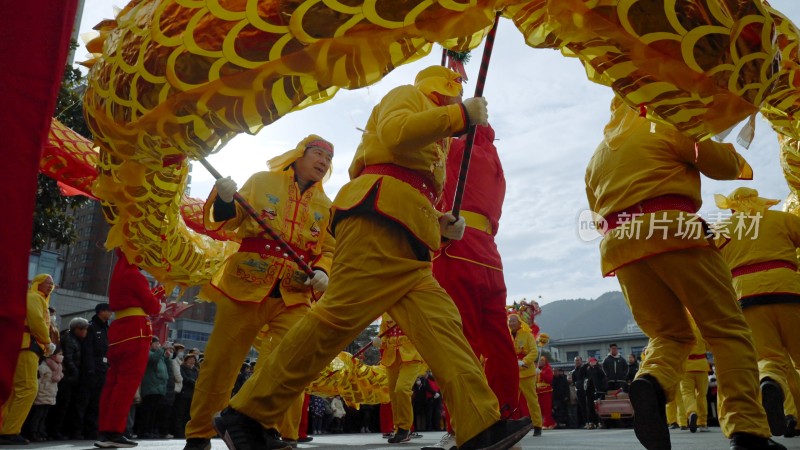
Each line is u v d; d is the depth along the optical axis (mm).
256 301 3695
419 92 2641
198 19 2258
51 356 7449
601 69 2396
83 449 5406
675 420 10469
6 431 6168
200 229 5957
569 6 2217
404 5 2156
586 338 39062
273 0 2193
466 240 3746
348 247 2496
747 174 3580
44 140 1867
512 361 3740
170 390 9367
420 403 13320
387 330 7082
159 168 2842
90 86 2611
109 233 3582
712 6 2219
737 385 2785
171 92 2334
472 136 2635
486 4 2211
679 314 3045
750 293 4648
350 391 7488
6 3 1870
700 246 2838
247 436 2480
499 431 2363
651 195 2916
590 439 6527
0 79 1819
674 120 2436
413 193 2533
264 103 2293
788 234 4746
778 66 2383
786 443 4445
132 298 5711
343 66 2221
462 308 3670
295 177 4145
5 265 1745
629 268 3020
